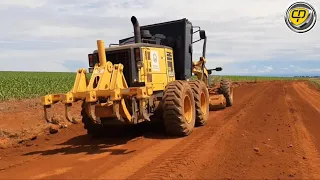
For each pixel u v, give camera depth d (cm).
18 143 874
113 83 741
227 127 945
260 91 2688
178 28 1008
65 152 743
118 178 524
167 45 1012
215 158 625
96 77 743
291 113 1259
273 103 1645
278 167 576
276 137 815
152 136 863
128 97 742
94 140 866
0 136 945
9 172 598
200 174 537
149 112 817
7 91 1981
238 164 589
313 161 621
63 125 1077
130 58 803
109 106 730
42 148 807
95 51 862
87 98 703
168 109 816
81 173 561
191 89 929
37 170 600
